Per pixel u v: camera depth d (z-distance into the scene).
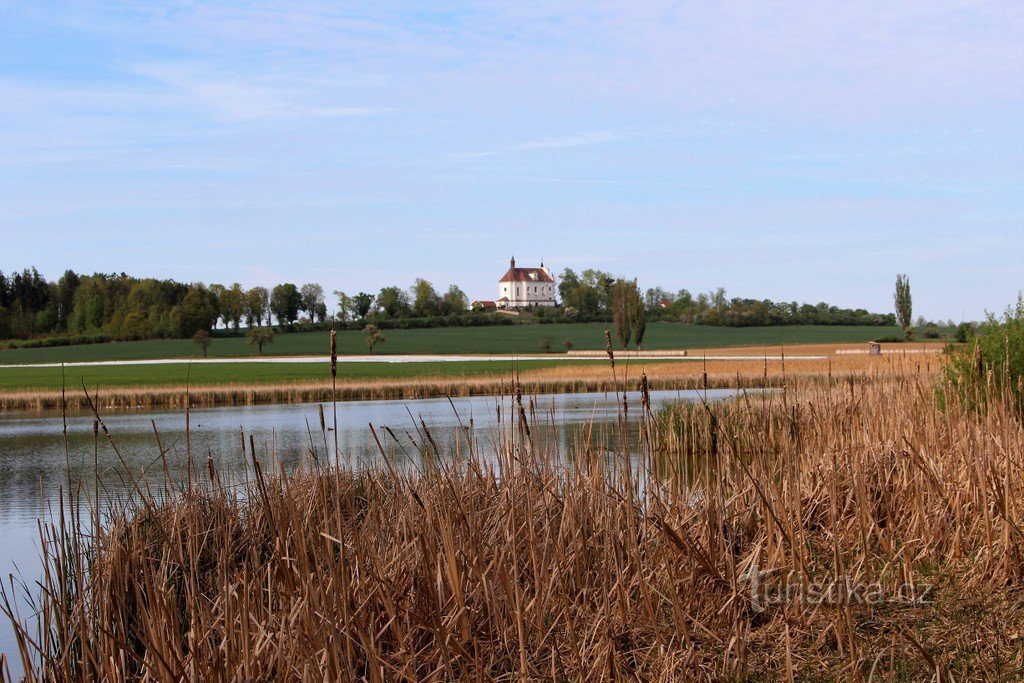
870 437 10.20
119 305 144.25
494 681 5.88
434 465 7.75
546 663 6.22
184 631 7.00
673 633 6.27
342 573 5.50
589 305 164.12
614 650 5.80
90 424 33.03
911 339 97.19
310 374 61.69
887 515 7.96
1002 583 7.01
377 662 5.45
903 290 98.62
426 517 6.78
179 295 154.88
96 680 6.25
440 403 40.12
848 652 6.01
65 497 15.91
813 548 8.03
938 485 8.14
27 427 32.44
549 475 8.29
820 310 160.38
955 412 10.23
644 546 7.09
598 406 32.38
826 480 8.91
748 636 6.21
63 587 6.98
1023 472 8.04
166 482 8.04
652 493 7.53
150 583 6.28
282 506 6.14
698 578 6.86
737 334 133.38
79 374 66.12
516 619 5.96
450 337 133.88
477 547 6.83
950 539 7.93
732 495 8.18
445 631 6.09
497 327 150.50
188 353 111.94
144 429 30.41
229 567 7.54
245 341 133.62
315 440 24.22
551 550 7.01
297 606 5.66
